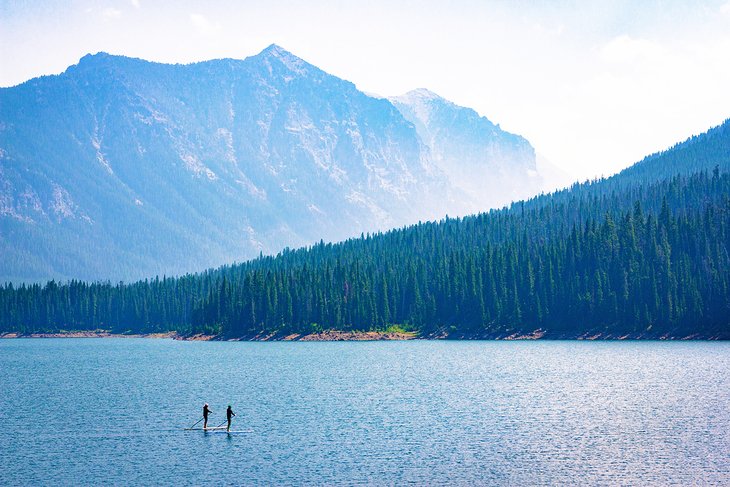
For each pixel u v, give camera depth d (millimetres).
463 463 72625
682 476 67562
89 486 67188
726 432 83938
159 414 100812
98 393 123125
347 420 94188
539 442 80375
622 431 85062
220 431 88562
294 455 76438
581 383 125438
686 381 125375
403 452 76938
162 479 68875
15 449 80250
